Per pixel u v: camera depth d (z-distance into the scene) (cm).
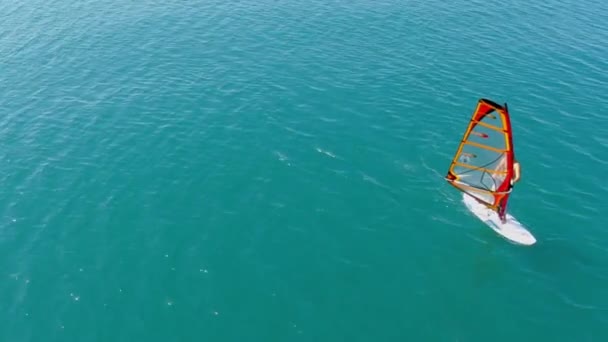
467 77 4769
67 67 4981
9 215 3209
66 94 4534
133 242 3014
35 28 5844
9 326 2542
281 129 4000
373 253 2970
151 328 2536
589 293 2758
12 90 4606
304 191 3400
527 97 4466
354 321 2591
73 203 3309
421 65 4962
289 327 2550
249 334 2512
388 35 5581
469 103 4372
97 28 5809
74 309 2627
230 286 2750
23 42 5497
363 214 3231
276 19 5975
